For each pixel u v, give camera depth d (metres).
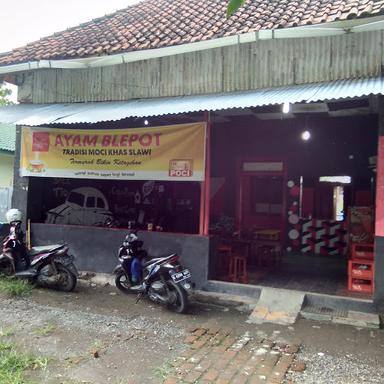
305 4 7.62
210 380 4.32
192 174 7.70
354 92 5.78
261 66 7.55
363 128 9.71
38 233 9.21
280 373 4.52
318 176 10.39
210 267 7.58
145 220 11.38
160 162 7.95
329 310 6.53
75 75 9.22
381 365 4.78
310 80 7.20
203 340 5.41
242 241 9.08
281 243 10.28
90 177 8.57
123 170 8.25
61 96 9.36
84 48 8.42
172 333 5.65
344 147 10.10
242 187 11.18
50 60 8.36
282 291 6.95
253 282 8.11
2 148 14.52
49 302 6.98
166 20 9.11
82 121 7.11
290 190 10.65
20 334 5.49
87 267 8.67
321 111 8.50
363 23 6.28
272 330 5.83
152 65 8.46
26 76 9.66
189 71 8.12
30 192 9.50
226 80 7.81
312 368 4.68
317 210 10.47
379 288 6.36
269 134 10.74
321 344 5.36
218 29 7.55
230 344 5.30
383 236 6.32
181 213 11.34
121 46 8.05
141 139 8.09
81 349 5.06
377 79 6.42
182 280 6.57
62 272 7.67
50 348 5.06
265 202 11.04
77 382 4.22
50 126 9.02
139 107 7.53
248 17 7.82
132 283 7.39
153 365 4.66
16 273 7.85
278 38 6.93
